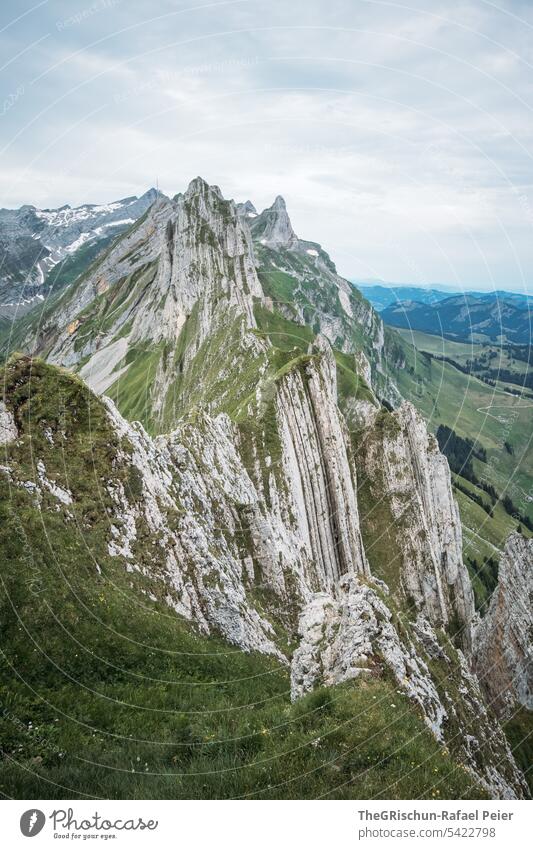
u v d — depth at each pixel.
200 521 53.38
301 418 122.12
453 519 150.50
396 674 26.45
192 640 34.97
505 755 35.66
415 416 153.50
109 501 39.38
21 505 33.50
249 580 58.78
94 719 24.73
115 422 44.94
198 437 74.00
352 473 140.75
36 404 41.31
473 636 116.06
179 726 24.92
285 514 102.06
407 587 133.88
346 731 20.91
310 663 29.30
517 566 103.94
